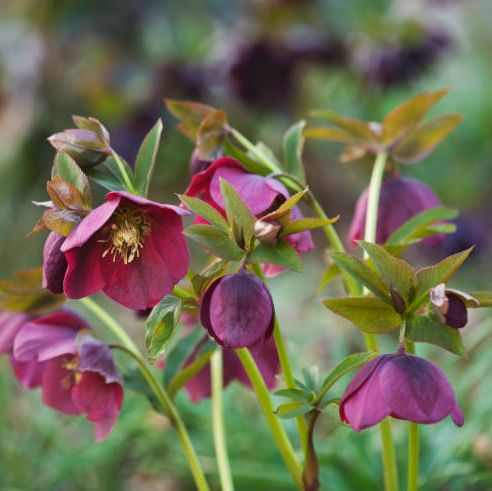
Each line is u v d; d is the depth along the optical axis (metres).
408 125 1.15
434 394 0.98
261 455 1.42
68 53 2.69
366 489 1.34
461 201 2.94
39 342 1.09
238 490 1.35
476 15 3.93
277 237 1.01
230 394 1.52
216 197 1.02
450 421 1.38
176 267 1.01
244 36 2.44
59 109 2.71
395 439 1.37
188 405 1.49
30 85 2.70
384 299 1.01
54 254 1.01
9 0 2.77
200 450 1.43
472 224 2.39
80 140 1.04
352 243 1.16
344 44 2.50
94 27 2.58
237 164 1.04
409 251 2.47
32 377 1.14
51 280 1.01
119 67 2.57
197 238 1.00
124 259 1.01
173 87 2.52
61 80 2.69
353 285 1.09
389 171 1.17
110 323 1.15
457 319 0.99
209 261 1.12
